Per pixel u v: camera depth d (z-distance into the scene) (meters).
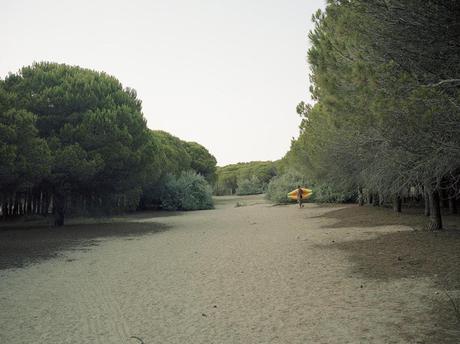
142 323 5.40
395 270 7.60
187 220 23.45
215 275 8.20
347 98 7.54
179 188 36.19
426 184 9.69
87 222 22.95
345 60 7.38
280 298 6.29
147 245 13.21
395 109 5.70
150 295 6.84
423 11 5.44
